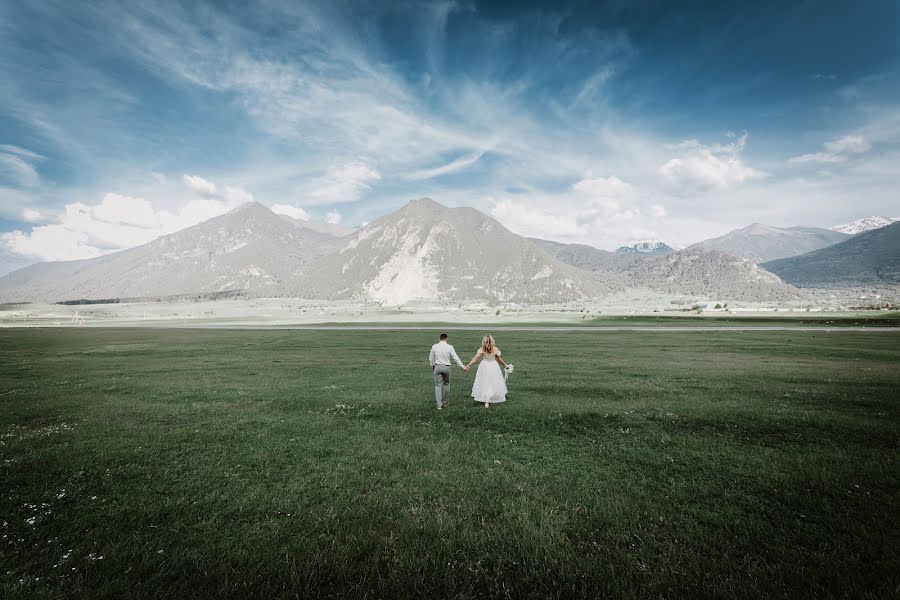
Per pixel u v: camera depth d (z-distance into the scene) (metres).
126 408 17.47
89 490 8.89
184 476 9.71
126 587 5.63
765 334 76.56
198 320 198.62
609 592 5.58
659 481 9.29
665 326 116.31
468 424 14.61
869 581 5.66
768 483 9.05
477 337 70.94
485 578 5.90
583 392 20.69
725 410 16.19
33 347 54.94
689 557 6.28
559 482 9.26
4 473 9.92
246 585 5.68
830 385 22.33
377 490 8.84
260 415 16.14
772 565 6.03
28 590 5.56
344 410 16.98
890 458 10.57
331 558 6.28
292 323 156.12
